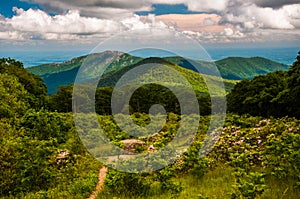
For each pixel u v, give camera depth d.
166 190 12.06
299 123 18.83
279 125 17.98
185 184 12.73
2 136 21.08
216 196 10.38
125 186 12.41
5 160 15.70
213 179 13.15
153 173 13.41
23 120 24.86
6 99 31.27
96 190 13.57
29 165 14.07
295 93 39.50
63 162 17.50
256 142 16.55
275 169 11.60
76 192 13.16
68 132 27.28
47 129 24.31
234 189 10.08
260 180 9.73
